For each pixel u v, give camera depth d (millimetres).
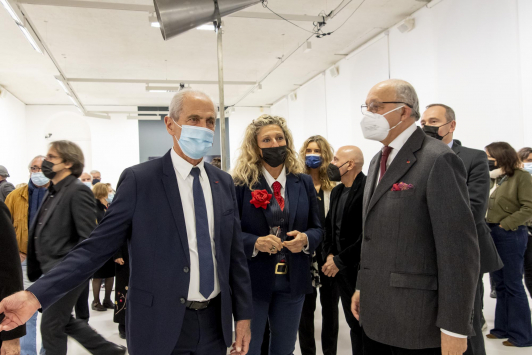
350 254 2014
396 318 1234
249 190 1836
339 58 8305
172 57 8047
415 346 1205
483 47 4605
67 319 2105
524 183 2682
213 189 1355
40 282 1027
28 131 11992
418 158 1268
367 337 1446
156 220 1216
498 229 2758
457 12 5008
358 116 7633
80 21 6113
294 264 1782
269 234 1780
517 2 4137
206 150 1292
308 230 1852
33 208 2820
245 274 1422
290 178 1914
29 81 9383
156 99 11961
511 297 2715
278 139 1810
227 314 1293
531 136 4008
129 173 1242
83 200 2184
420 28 5766
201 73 9352
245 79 10055
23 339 2346
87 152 12852
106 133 12875
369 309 1312
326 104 9109
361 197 2109
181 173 1311
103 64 8367
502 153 2777
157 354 1153
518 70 4148
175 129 1309
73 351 2850
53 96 11070
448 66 5191
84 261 1101
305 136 10484
